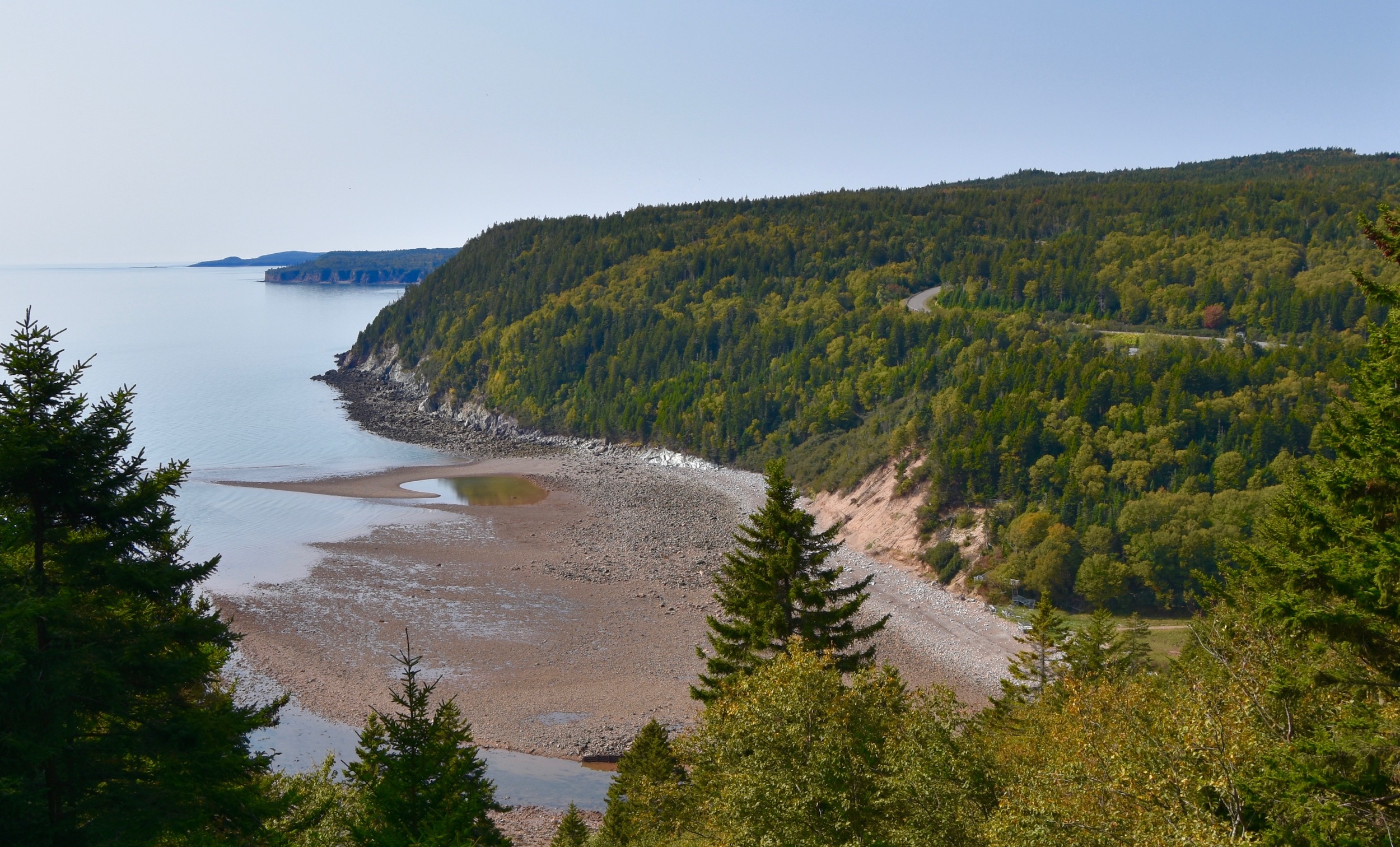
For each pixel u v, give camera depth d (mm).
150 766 17094
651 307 192875
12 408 15727
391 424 170750
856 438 127625
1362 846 13844
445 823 17297
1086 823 15977
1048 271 181125
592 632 73688
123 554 16922
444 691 62438
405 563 89562
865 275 193375
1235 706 17312
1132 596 80562
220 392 187875
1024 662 45375
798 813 19391
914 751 19625
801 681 21156
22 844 14602
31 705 14695
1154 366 109875
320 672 63812
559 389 175875
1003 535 89750
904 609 82062
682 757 29328
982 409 108562
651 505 119000
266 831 18266
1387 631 15445
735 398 148375
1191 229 191000
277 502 111500
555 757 55062
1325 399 98812
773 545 30000
